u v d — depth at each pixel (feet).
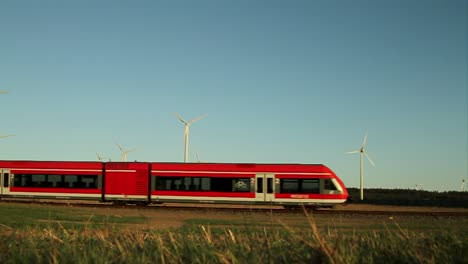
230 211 106.63
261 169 118.83
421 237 36.81
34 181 124.36
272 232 37.09
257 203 117.91
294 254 29.17
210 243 35.09
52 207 107.04
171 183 120.37
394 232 41.55
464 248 31.42
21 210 95.04
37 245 36.40
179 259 29.27
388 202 169.07
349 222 82.12
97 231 45.42
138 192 120.98
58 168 124.16
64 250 31.04
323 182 117.50
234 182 118.73
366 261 27.68
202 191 119.14
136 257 29.99
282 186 117.80
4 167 125.80
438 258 28.48
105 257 29.53
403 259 28.19
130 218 82.69
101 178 122.52
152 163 122.21
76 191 122.72
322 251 27.43
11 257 30.68
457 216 97.86
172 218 87.76
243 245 32.40
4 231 41.27
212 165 120.37
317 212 105.60
